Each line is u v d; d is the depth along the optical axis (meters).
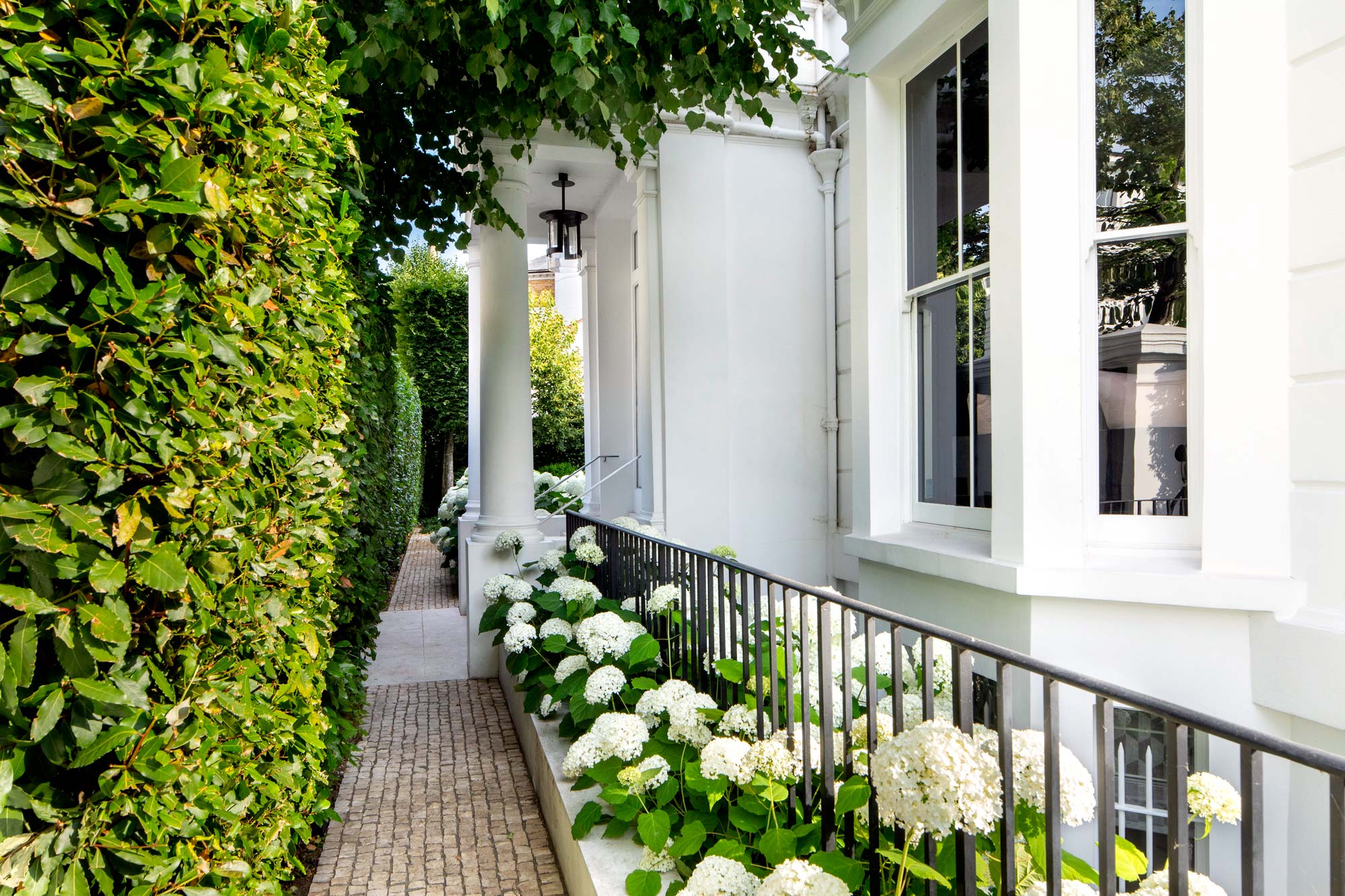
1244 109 2.33
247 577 1.39
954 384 3.37
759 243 5.28
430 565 10.12
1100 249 2.65
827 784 1.65
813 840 1.78
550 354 15.95
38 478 0.89
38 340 0.87
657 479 5.13
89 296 0.94
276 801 1.70
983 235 3.16
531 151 4.94
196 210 0.98
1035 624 2.60
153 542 1.01
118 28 1.01
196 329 1.08
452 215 4.00
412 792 3.32
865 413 3.67
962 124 3.28
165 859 1.05
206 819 1.23
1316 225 2.22
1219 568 2.36
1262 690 2.30
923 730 1.27
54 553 0.90
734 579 2.27
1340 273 2.16
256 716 1.42
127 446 0.98
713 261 5.15
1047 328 2.62
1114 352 2.62
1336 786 0.77
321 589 2.13
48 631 0.95
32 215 0.88
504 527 5.05
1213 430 2.37
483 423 5.06
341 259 2.32
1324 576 2.20
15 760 0.87
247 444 1.30
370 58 2.76
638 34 2.60
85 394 0.92
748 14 2.98
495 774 3.51
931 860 1.40
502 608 4.10
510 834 2.92
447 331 14.12
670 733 2.14
